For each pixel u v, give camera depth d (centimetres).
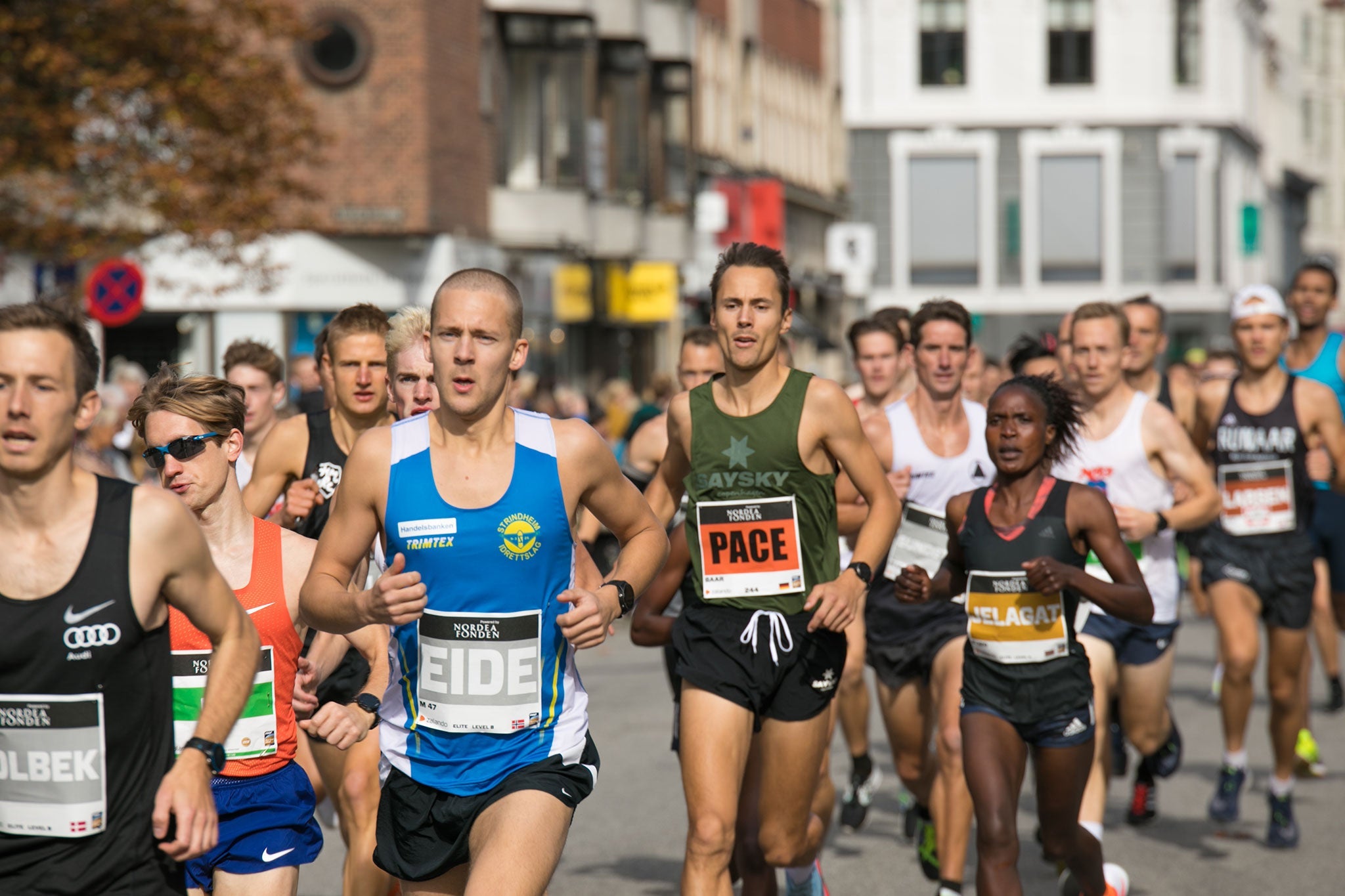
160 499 1222
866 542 1912
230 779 1562
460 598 1474
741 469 1941
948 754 2234
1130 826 2912
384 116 9125
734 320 1911
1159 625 2608
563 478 1489
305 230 7794
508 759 1492
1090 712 1955
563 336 10931
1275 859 2670
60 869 1216
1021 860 2700
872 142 17525
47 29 6088
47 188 6194
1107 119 17262
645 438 2717
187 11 6456
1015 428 1959
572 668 1527
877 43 17450
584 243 10444
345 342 2114
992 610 1956
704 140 13700
